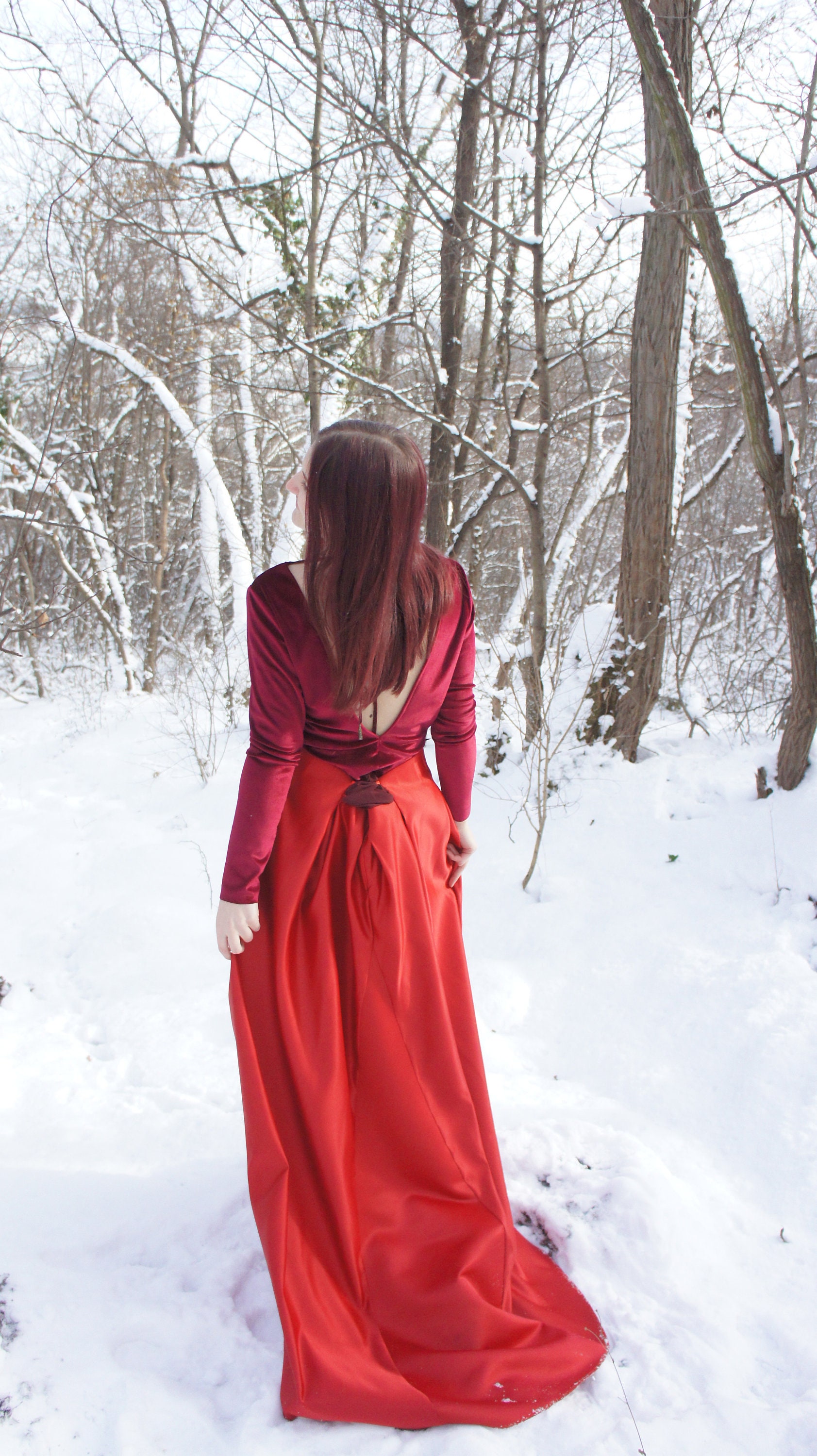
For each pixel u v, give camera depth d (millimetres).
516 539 13469
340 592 1305
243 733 6418
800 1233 1809
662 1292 1648
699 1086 2271
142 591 14461
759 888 3143
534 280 5363
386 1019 1527
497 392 8695
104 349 9023
